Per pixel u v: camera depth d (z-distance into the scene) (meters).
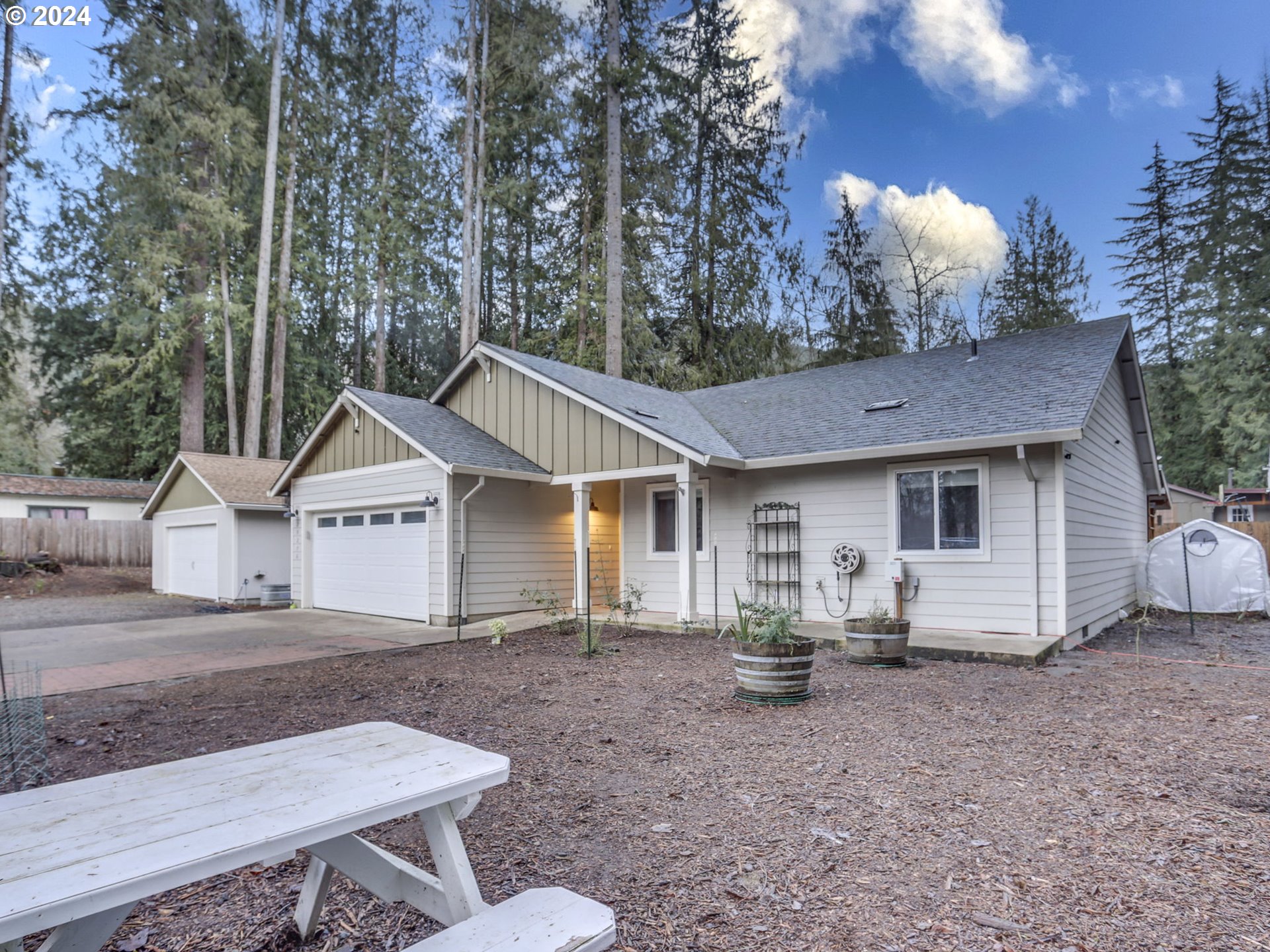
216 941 2.38
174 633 10.28
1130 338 10.86
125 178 19.42
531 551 12.07
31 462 31.91
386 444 12.06
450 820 2.21
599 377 13.12
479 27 21.27
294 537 14.23
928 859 2.88
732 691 6.19
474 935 1.82
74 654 8.59
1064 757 4.19
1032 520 8.34
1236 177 26.05
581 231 21.91
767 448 10.31
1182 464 26.92
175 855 1.56
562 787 3.81
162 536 18.09
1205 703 5.51
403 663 7.85
